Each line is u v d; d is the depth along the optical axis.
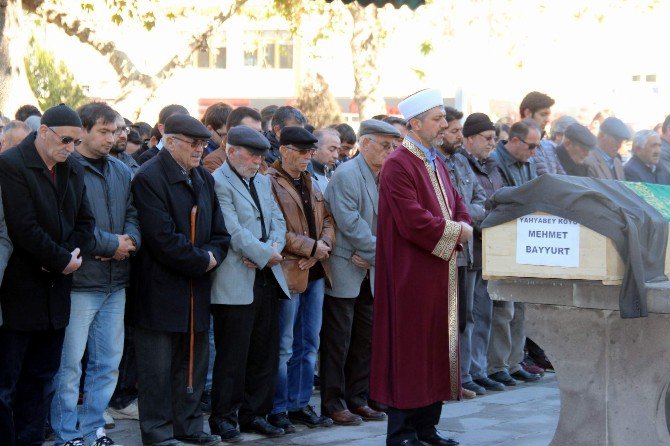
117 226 5.80
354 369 6.93
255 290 6.25
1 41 10.45
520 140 8.02
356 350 6.92
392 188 5.60
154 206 5.76
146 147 7.95
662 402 4.82
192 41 16.02
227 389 6.16
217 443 6.06
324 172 7.44
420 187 5.65
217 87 28.83
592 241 4.50
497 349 8.12
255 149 6.18
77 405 6.12
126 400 6.95
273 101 29.02
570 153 8.55
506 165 8.09
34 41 17.56
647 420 4.78
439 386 5.60
